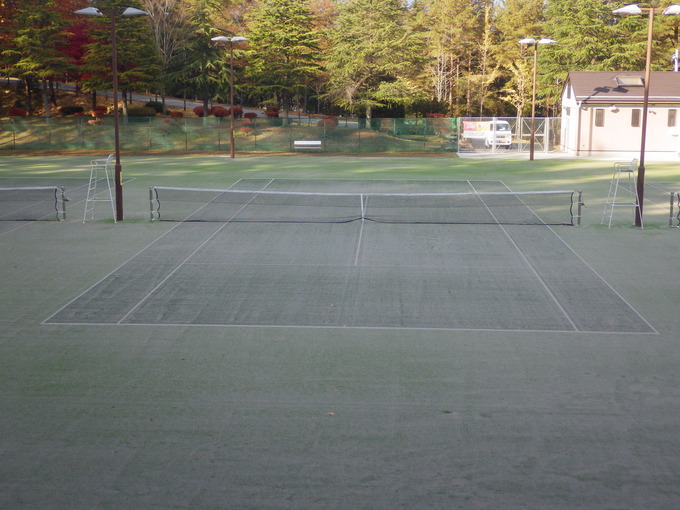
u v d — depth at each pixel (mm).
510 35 73062
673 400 8867
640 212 20812
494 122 47906
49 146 50844
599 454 7445
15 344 10969
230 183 31156
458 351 10688
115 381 9508
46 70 53562
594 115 44281
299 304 13203
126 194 27547
